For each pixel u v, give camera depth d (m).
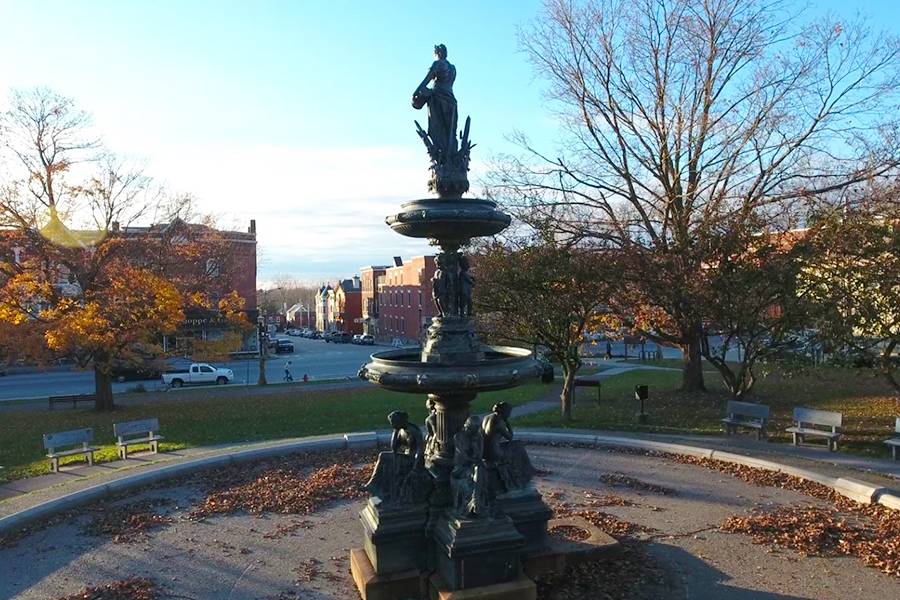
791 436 14.98
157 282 22.38
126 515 10.32
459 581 6.72
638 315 20.56
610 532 8.99
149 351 24.03
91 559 8.58
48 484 12.86
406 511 7.41
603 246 19.77
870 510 9.54
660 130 22.59
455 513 6.98
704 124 21.69
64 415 23.59
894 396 19.97
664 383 28.42
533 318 17.34
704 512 9.85
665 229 20.77
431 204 7.36
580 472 12.34
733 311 16.19
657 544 8.59
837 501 10.09
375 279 91.81
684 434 15.69
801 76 21.83
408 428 7.78
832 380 24.66
